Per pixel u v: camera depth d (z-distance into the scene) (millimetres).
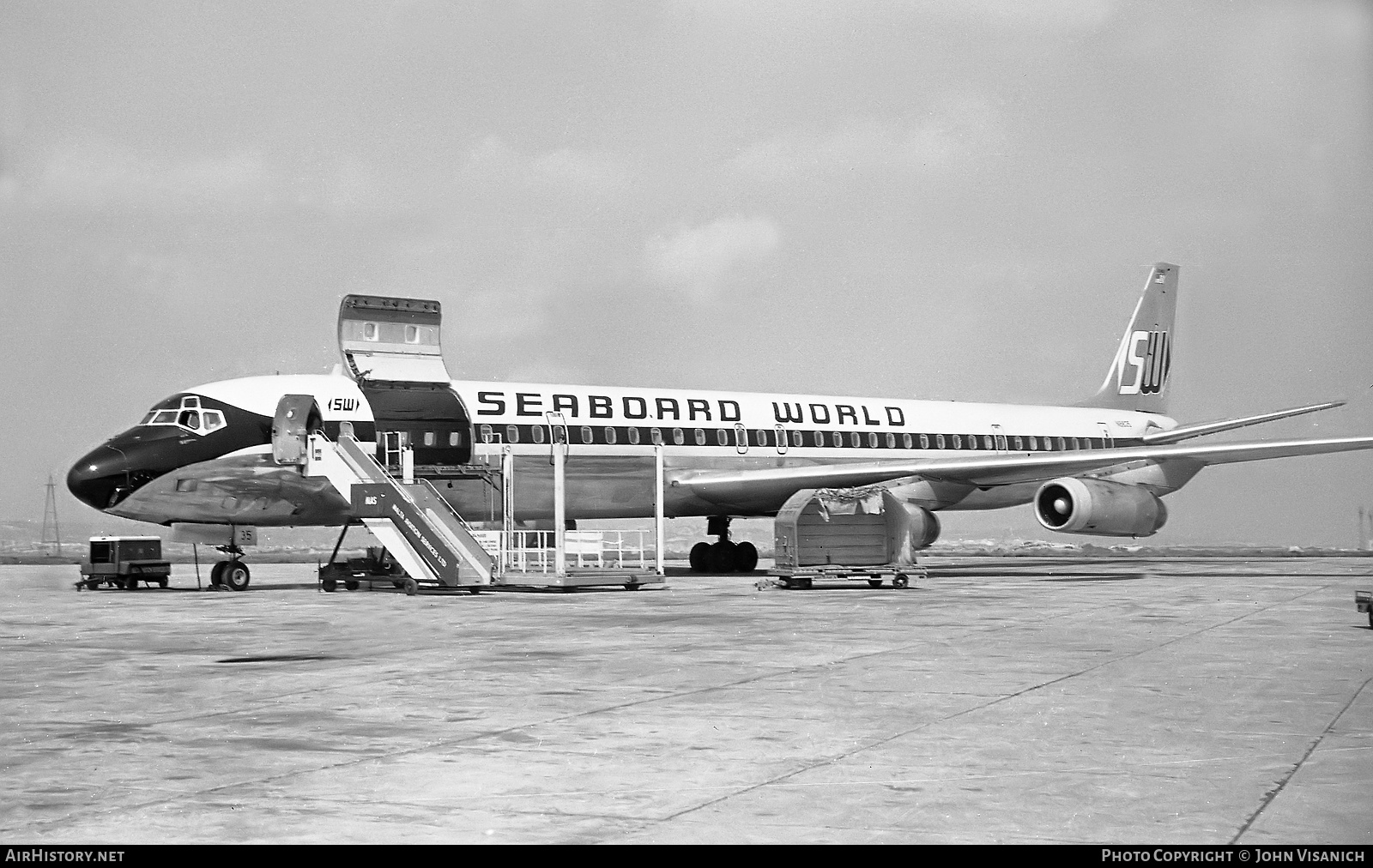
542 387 35625
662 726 10625
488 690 12719
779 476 35906
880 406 42344
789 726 10594
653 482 36500
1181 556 82750
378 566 31844
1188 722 10711
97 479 29359
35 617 22703
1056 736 10133
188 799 8219
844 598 26953
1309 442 35125
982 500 44688
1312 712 11211
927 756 9406
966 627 19469
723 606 24281
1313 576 39156
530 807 7984
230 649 16781
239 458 30297
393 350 33719
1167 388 52625
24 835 7406
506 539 31609
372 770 9016
